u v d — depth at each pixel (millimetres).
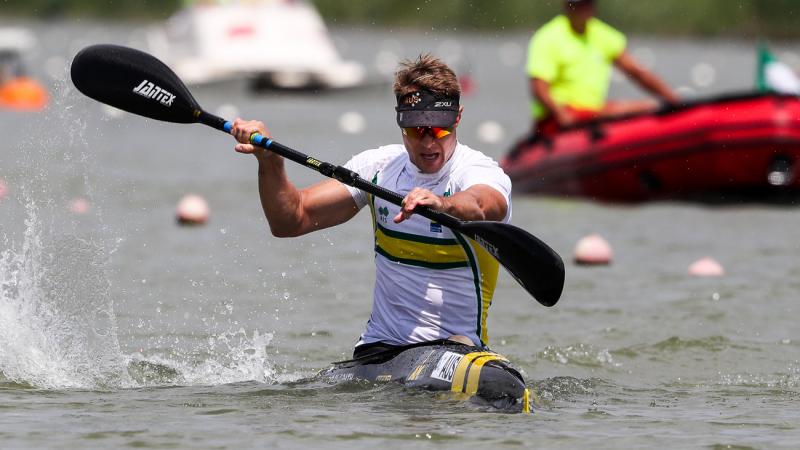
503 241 19859
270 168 21391
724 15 171375
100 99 23453
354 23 196750
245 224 42688
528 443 17828
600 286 33969
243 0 100938
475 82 128250
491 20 190625
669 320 29719
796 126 47406
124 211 43562
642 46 172250
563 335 28188
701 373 24906
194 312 29578
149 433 18281
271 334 27391
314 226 22078
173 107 23031
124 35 174000
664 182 49406
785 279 34688
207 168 58438
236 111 90875
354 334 27922
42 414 19594
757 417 20172
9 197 41688
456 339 21609
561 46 50219
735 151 47719
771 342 27625
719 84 116250
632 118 49844
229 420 19141
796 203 49438
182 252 37219
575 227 44094
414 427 18562
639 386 23484
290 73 98750
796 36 161500
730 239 41625
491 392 19875
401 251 21625
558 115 50500
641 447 17781
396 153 22047
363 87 101000
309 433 18250
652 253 39094
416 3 195125
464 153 21500
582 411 20438
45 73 112438
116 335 26438
